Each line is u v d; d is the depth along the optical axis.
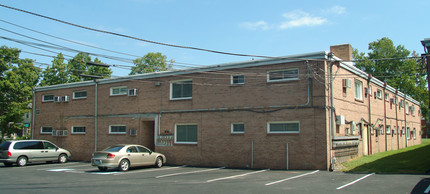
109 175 16.50
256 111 19.48
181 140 22.33
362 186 12.30
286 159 18.30
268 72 19.45
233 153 20.02
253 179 14.60
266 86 19.34
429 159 18.94
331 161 17.41
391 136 31.05
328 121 17.64
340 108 19.47
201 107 21.50
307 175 15.58
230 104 20.45
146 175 16.42
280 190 11.78
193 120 21.73
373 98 26.53
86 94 27.64
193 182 13.88
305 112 18.00
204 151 21.08
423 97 48.62
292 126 18.48
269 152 18.84
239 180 14.34
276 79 19.23
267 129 19.06
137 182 13.98
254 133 19.42
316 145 17.53
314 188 12.09
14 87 38.41
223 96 20.77
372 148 24.88
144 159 19.45
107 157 17.86
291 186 12.60
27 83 40.78
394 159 19.95
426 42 17.52
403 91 49.66
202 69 21.66
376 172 15.83
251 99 19.75
